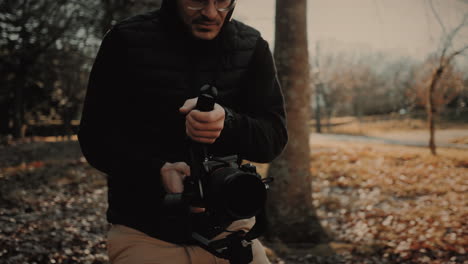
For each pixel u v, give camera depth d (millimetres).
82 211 8258
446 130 38188
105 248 5688
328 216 8484
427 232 6664
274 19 6551
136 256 1245
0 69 27703
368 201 9805
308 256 5746
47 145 23281
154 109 1249
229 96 1328
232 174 891
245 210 918
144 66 1225
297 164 6496
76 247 5531
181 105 1253
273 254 5844
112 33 1241
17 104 30562
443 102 20172
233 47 1302
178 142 1269
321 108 65562
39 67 26562
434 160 16562
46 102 33969
